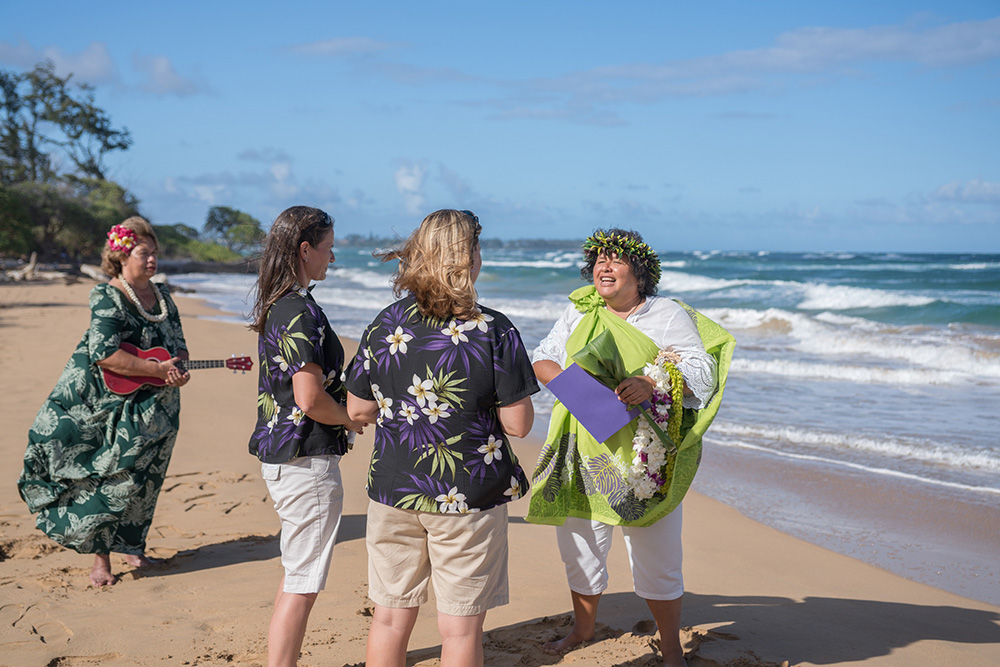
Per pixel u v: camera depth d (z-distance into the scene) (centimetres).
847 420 809
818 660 297
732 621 338
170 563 397
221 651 295
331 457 271
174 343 389
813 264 5781
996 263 5931
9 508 475
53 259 5281
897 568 427
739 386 1014
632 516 282
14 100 6425
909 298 2189
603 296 300
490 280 4066
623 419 268
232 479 565
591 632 308
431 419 221
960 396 945
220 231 9662
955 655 305
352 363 238
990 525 496
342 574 385
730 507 537
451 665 226
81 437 366
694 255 10094
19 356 1126
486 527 224
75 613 331
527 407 224
